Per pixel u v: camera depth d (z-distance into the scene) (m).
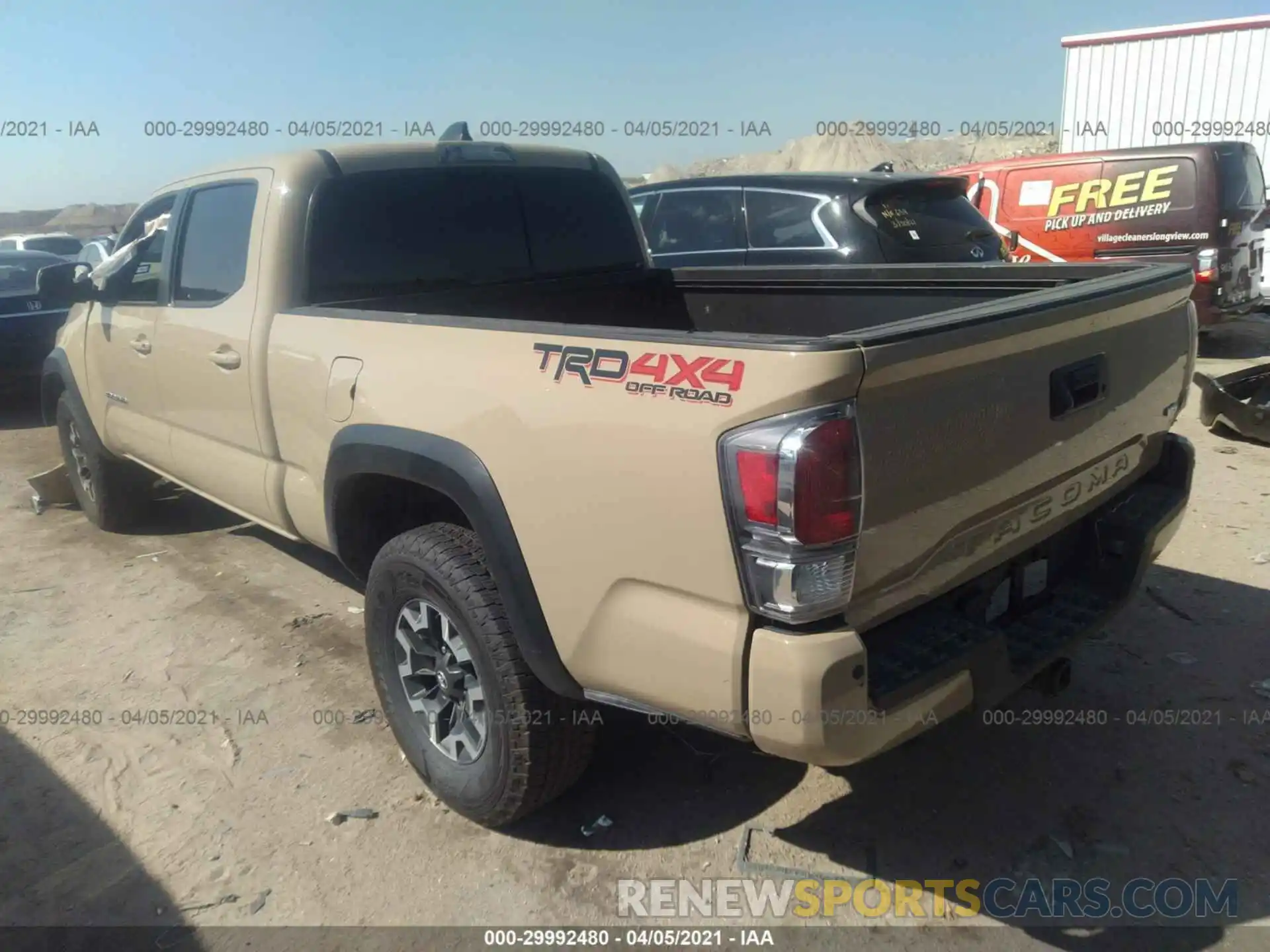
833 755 2.08
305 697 3.78
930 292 3.62
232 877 2.81
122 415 4.86
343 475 3.08
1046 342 2.39
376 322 2.99
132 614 4.57
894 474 2.07
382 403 2.88
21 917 2.69
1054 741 3.28
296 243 3.45
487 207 3.94
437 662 2.96
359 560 3.35
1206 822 2.87
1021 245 9.77
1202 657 3.74
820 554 1.98
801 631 2.06
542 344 2.45
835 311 3.94
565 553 2.40
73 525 5.91
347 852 2.90
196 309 3.93
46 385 5.73
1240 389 6.85
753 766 3.22
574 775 2.81
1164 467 3.16
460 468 2.61
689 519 2.12
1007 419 2.34
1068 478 2.65
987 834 2.87
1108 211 9.23
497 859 2.85
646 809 3.03
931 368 2.08
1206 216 8.68
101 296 4.66
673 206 7.61
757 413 1.99
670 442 2.13
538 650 2.54
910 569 2.20
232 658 4.10
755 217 7.08
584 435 2.30
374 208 3.62
